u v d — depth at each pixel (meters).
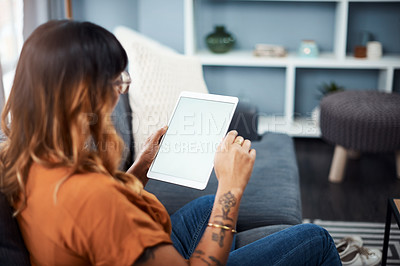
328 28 3.46
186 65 2.36
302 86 3.61
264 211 1.58
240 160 0.94
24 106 0.79
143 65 1.99
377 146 2.53
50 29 0.78
